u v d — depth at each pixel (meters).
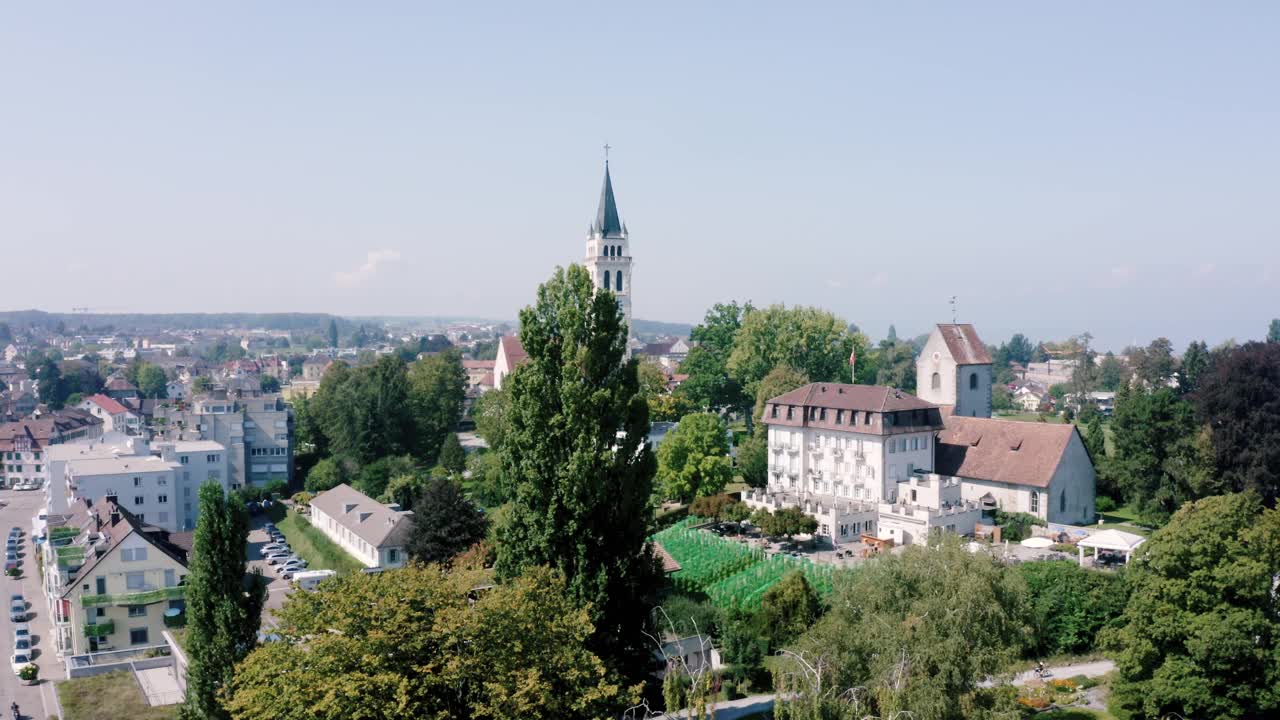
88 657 91.31
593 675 49.78
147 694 77.31
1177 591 62.81
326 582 50.00
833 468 121.88
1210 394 112.00
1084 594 80.69
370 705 42.84
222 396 174.25
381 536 112.88
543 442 59.12
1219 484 107.12
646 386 179.62
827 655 53.59
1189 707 61.03
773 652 72.50
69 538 111.62
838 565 100.12
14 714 80.62
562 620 50.06
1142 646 63.31
